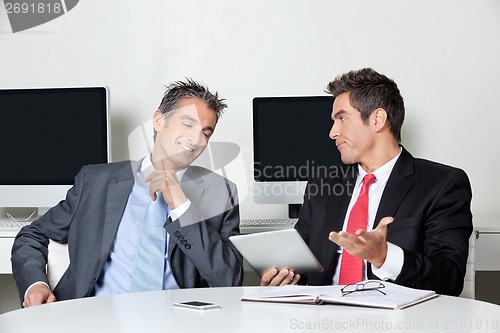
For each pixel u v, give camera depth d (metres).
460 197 2.21
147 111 3.32
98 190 2.28
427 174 2.25
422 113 3.24
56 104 3.06
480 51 3.22
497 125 3.23
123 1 3.33
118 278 2.20
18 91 3.07
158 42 3.32
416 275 1.92
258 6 3.28
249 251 1.92
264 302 1.65
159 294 1.78
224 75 3.29
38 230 2.33
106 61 3.33
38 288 2.14
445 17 3.23
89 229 2.25
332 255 2.27
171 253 2.20
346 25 3.25
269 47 3.28
